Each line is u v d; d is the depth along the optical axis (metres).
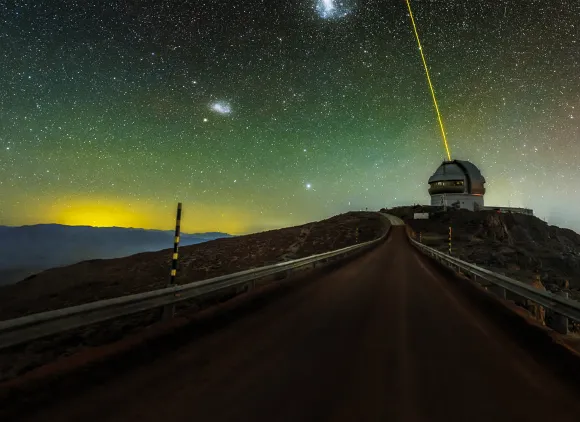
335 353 5.36
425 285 13.58
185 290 6.84
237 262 35.03
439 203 113.88
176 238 7.27
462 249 46.75
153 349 5.16
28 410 3.34
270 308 8.62
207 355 5.14
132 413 3.38
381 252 33.91
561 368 4.87
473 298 10.77
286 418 3.35
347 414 3.46
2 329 3.45
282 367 4.72
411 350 5.59
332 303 9.49
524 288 8.43
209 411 3.45
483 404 3.77
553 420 3.46
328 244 50.94
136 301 5.43
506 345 5.94
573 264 45.62
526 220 93.19
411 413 3.52
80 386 3.89
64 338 6.66
